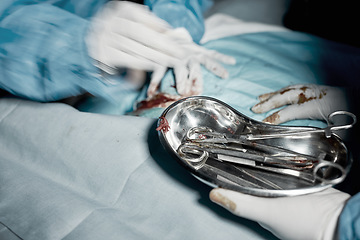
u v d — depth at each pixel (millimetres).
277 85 1062
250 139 681
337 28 1477
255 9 1562
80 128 844
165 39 1129
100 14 1132
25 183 781
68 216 686
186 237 645
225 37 1338
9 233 667
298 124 916
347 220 534
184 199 693
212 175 627
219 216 665
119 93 1070
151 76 1125
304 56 1196
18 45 981
